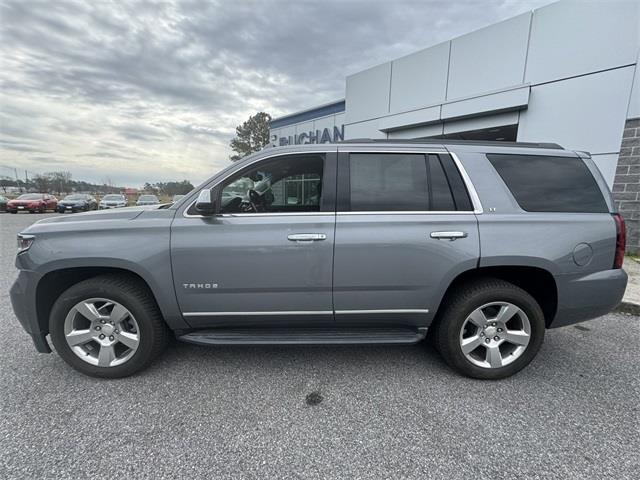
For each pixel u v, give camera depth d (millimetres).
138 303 2621
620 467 1869
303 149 2756
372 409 2361
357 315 2715
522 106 7633
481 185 2680
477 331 2736
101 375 2699
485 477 1804
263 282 2609
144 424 2193
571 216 2654
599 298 2666
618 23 6359
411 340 2732
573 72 6977
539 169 2760
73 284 2826
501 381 2729
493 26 8094
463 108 8578
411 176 2703
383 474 1821
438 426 2193
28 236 2607
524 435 2115
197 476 1803
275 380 2711
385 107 10906
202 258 2566
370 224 2580
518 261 2592
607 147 6707
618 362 3033
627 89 6375
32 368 2859
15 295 2623
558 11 7059
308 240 2561
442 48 9180
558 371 2877
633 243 6621
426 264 2600
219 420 2238
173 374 2789
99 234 2564
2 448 1980
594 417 2287
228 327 2834
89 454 1944
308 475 1813
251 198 2721
